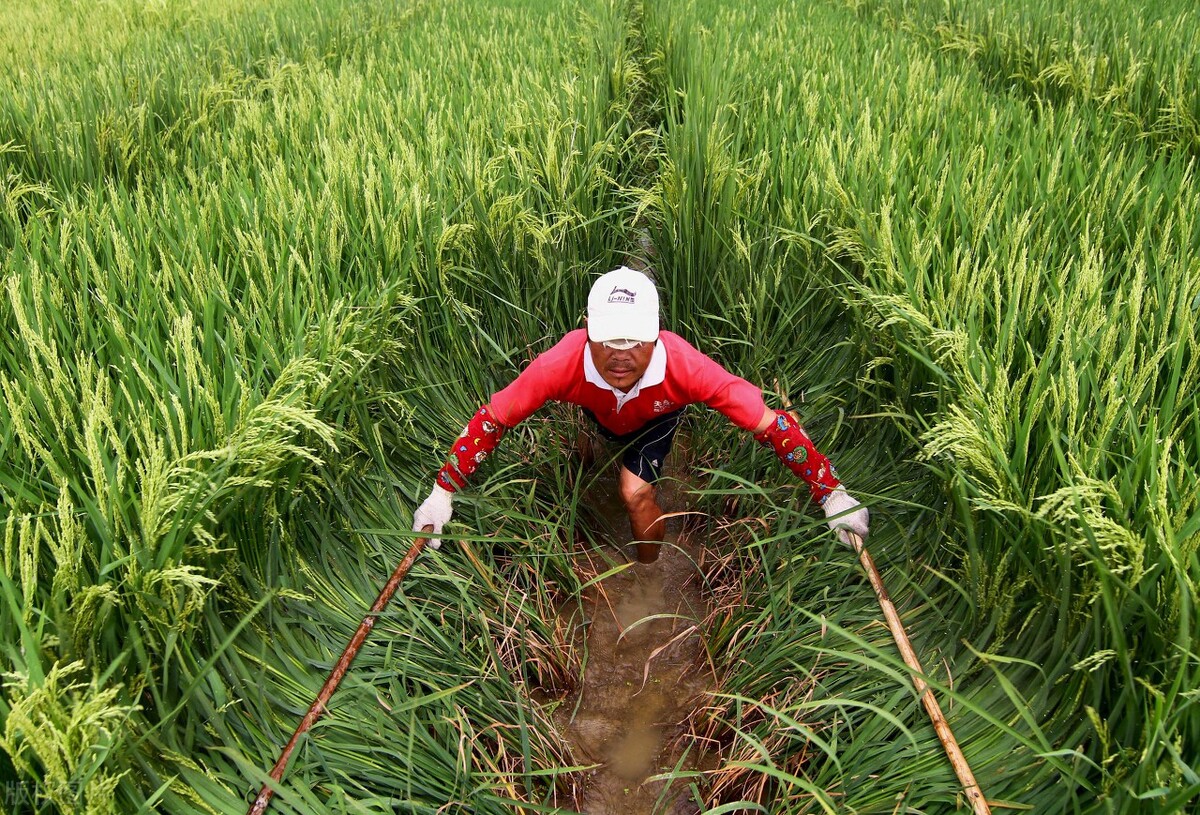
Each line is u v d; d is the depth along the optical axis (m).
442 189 4.29
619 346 2.90
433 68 6.84
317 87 6.16
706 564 3.80
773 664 3.02
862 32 8.10
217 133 5.39
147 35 8.27
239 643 2.57
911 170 4.26
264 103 6.11
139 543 2.20
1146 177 4.49
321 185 4.23
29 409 2.48
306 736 2.46
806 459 3.07
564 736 3.18
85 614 2.02
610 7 10.09
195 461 2.38
